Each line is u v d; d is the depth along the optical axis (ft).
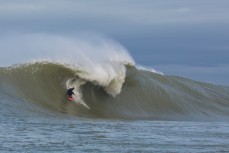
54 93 380.17
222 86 492.95
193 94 464.65
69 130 258.37
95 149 206.49
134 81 429.79
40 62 394.52
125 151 205.26
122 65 431.43
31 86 377.09
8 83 372.58
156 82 447.42
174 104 442.09
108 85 407.44
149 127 295.07
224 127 318.65
